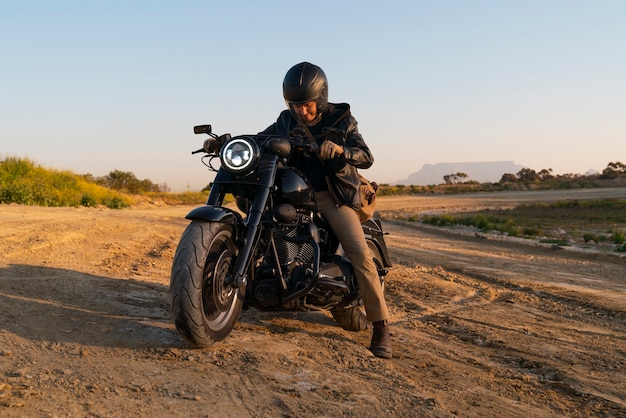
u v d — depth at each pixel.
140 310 4.64
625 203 41.84
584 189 87.19
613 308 6.66
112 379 3.09
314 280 3.89
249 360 3.61
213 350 3.75
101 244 8.20
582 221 27.58
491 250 14.24
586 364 4.36
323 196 4.30
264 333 4.39
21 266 5.83
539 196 66.88
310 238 3.99
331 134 3.93
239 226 3.85
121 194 34.12
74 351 3.51
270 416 2.80
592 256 13.43
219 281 3.72
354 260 4.24
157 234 10.48
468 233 20.22
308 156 4.12
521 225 25.12
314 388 3.23
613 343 5.09
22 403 2.64
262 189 3.87
